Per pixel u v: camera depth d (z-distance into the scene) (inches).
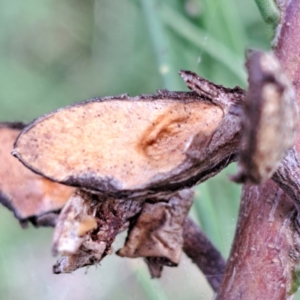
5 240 14.9
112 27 17.2
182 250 6.9
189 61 8.7
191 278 11.1
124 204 6.4
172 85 8.2
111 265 13.2
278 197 6.6
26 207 6.9
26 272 14.7
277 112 5.8
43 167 6.2
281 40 6.6
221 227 7.9
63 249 6.1
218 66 8.5
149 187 6.2
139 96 6.4
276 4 6.7
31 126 6.3
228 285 6.7
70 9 17.7
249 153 5.8
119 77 15.7
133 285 13.4
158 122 6.3
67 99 17.4
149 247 6.7
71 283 13.7
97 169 6.2
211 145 6.2
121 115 6.3
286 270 6.6
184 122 6.3
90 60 17.6
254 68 5.8
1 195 6.8
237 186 8.5
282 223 6.6
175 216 6.6
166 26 8.6
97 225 6.3
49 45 17.8
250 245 6.6
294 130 5.9
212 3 8.3
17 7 18.0
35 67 17.9
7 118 17.1
